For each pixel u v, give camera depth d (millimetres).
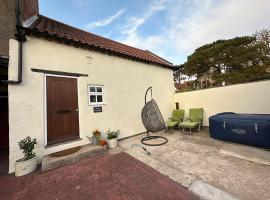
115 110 5379
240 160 3227
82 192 2344
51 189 2455
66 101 4207
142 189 2350
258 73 11805
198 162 3266
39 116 3664
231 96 5793
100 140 4367
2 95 4965
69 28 6488
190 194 2170
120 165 3252
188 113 7418
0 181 2775
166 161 3416
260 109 5043
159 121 5043
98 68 4984
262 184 2316
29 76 3592
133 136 5891
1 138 4906
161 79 7625
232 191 2188
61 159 3346
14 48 3404
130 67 6102
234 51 13242
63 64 4195
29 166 3057
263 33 12680
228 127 4480
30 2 5719
